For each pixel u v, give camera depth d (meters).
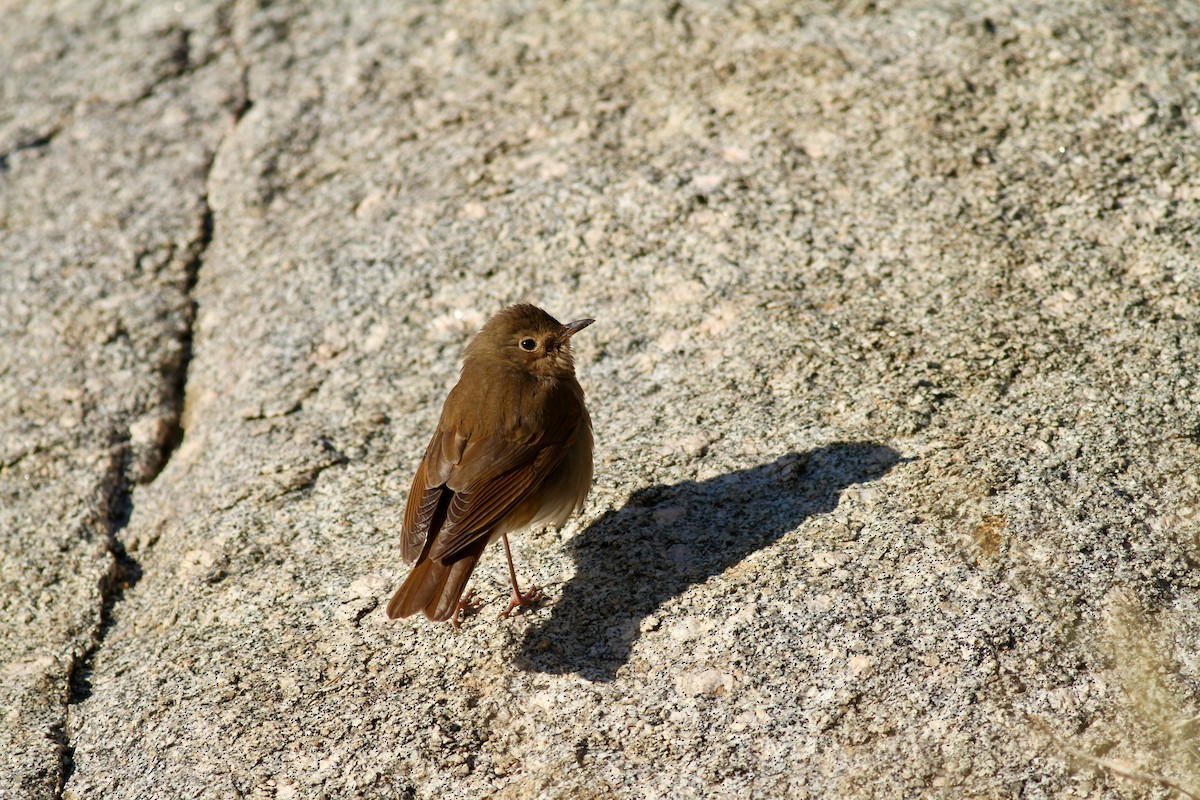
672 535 9.14
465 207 12.67
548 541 9.51
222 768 8.04
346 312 12.04
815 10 13.95
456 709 8.20
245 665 8.84
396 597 8.05
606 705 8.01
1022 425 9.41
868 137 12.33
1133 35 12.89
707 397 10.38
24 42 16.41
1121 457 9.01
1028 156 11.88
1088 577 8.14
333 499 10.30
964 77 12.70
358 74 14.76
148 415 11.70
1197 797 6.77
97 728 8.66
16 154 14.66
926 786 7.16
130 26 16.38
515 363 9.17
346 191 13.37
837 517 8.93
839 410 9.89
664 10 14.38
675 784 7.46
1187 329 10.09
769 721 7.70
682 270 11.53
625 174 12.51
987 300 10.64
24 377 12.05
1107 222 11.16
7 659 9.41
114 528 10.76
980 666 7.70
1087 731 7.29
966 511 8.72
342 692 8.47
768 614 8.28
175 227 13.48
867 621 8.09
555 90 13.75
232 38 15.74
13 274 13.12
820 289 11.09
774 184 12.10
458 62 14.55
